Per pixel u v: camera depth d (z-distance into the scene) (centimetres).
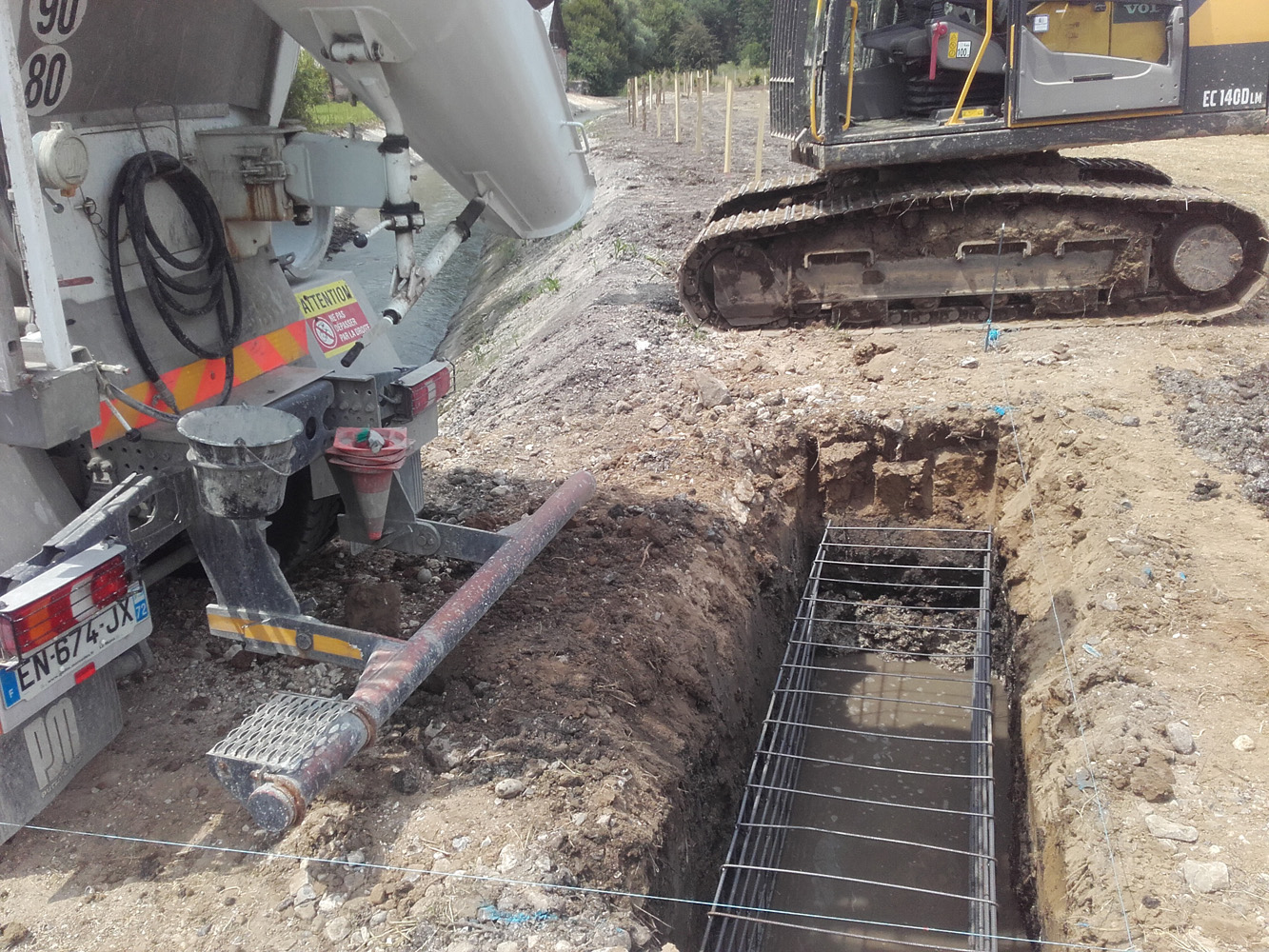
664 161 1794
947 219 800
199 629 434
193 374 399
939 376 705
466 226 492
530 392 782
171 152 401
